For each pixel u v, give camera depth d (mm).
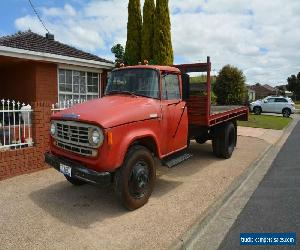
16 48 9312
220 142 9062
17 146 7449
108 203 5621
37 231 4523
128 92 6223
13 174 7090
